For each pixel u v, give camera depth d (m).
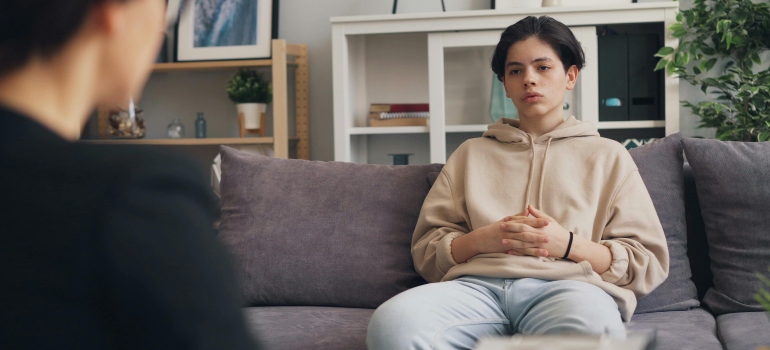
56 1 0.41
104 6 0.42
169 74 3.45
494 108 2.82
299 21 3.33
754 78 2.71
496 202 1.68
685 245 1.72
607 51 2.81
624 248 1.54
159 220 0.40
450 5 3.16
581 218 1.59
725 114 2.96
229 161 1.96
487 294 1.51
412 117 3.01
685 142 1.77
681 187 1.75
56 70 0.43
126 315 0.38
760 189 1.65
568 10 2.72
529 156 1.71
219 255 0.42
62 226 0.39
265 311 1.69
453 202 1.72
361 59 3.12
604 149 1.68
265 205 1.84
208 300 0.40
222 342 0.39
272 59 3.08
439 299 1.41
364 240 1.77
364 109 3.14
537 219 1.50
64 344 0.38
